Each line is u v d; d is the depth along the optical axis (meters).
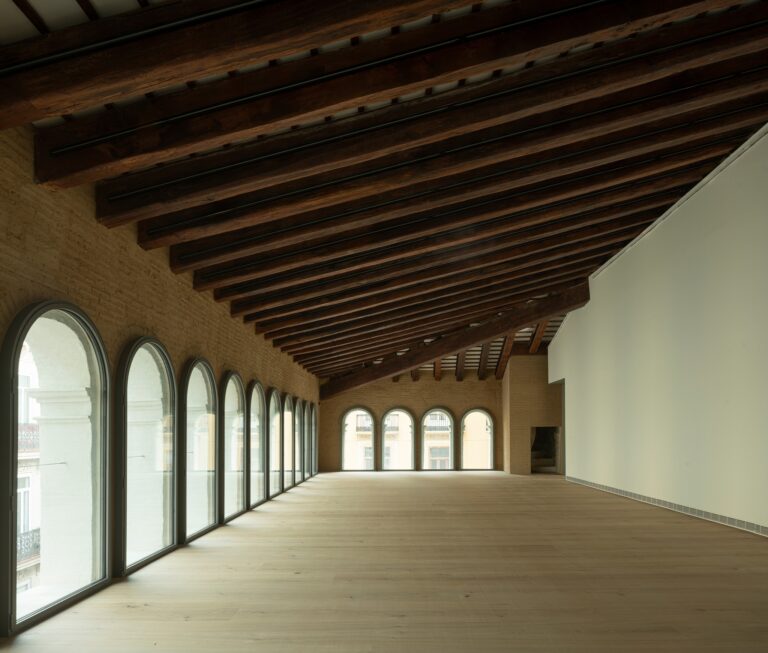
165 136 4.85
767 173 7.75
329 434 21.69
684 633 4.19
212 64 3.97
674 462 10.34
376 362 20.03
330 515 10.15
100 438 5.65
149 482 7.59
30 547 5.60
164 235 6.57
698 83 6.67
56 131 4.79
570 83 5.82
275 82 4.84
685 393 9.92
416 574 5.89
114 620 4.54
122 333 6.13
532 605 4.85
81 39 3.95
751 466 8.05
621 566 6.19
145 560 6.38
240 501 10.72
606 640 4.06
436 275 11.08
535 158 7.62
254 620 4.53
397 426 21.94
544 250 11.47
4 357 4.23
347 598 5.09
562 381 18.27
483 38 4.84
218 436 9.17
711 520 9.13
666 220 10.70
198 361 8.14
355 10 3.85
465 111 5.83
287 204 6.62
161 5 3.93
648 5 4.84
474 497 12.75
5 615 4.17
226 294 9.23
